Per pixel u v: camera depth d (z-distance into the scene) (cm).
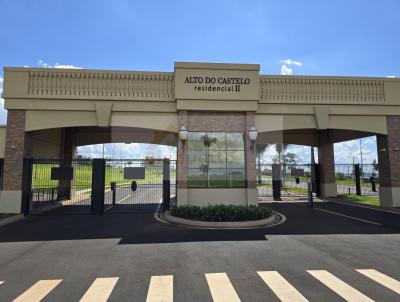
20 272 689
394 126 1767
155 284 609
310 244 941
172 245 931
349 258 787
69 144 2112
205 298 539
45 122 1575
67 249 888
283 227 1227
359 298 537
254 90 1639
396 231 1148
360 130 1742
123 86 1606
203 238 1027
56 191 2289
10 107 1559
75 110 1585
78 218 1454
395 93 1769
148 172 2166
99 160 1625
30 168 1563
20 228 1214
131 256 812
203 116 1641
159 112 1625
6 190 1536
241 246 916
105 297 547
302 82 1708
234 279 635
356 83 1741
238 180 1630
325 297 541
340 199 2252
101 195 1602
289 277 646
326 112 1702
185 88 1605
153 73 1622
